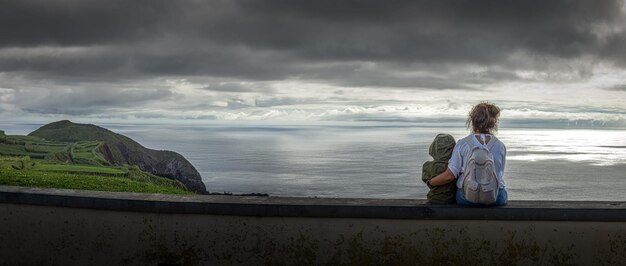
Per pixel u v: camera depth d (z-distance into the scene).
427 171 4.80
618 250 4.45
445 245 4.54
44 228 4.90
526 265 4.51
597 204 4.62
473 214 4.49
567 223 4.48
